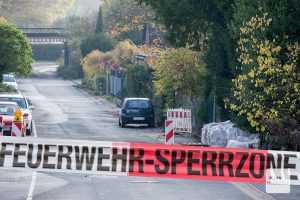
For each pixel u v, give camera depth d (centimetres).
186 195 4331
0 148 4519
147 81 11969
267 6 6062
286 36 5953
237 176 4397
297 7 6003
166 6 7756
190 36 8038
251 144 6375
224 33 7056
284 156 4441
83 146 4488
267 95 5997
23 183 4694
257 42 5962
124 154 4450
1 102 7719
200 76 8819
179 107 9650
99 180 4891
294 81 5909
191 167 4388
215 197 4275
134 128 9956
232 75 7475
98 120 11188
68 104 14862
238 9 6406
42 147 4512
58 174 5119
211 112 8325
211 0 7644
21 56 12650
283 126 5991
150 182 4844
